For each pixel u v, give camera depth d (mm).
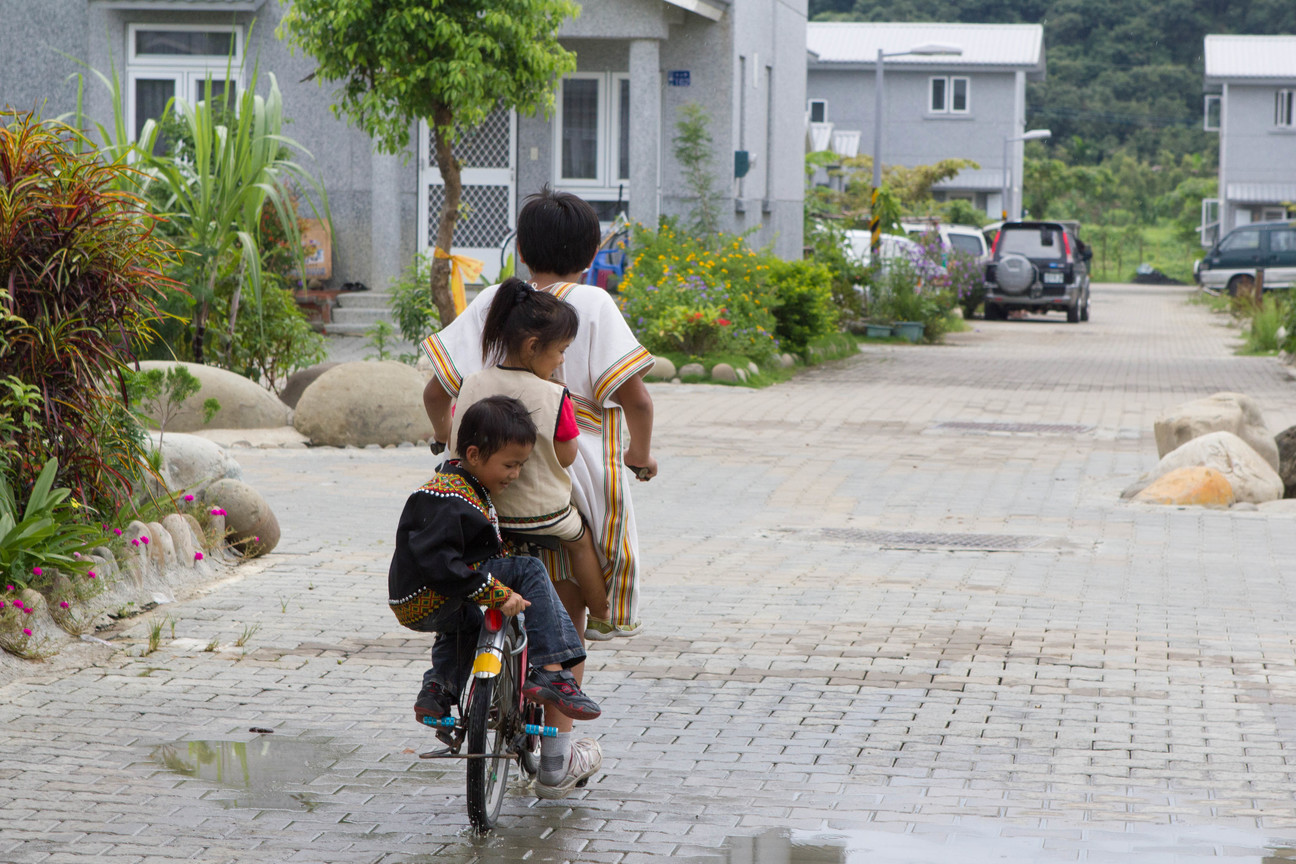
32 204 8617
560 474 5836
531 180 29734
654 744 6855
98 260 9016
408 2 20312
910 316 35531
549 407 5770
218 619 8984
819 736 6980
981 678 7953
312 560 10680
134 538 9453
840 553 11492
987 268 44969
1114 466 16359
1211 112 121312
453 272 21172
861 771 6504
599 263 27016
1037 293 44656
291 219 17234
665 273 25109
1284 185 78438
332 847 5602
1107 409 21828
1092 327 43656
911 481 15242
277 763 6547
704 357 24266
